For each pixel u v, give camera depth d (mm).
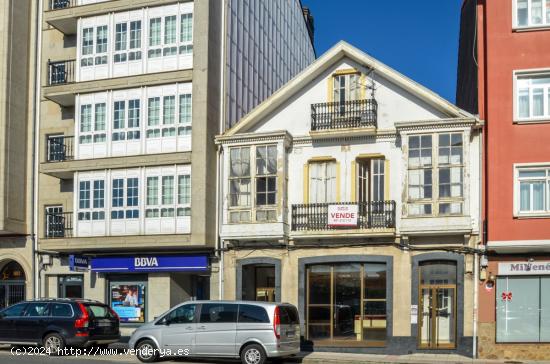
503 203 19828
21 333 19875
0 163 25156
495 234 19766
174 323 18344
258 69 29156
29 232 25844
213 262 23156
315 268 22172
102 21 25000
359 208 21531
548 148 19797
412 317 20703
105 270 24156
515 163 19906
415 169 20828
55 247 24500
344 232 21391
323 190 22359
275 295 22266
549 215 19500
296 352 18422
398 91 21953
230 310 18031
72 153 25625
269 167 22406
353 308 21672
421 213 20609
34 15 26906
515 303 20109
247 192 22562
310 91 22906
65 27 26141
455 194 20422
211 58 23828
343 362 18688
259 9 29781
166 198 23469
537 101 20203
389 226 21094
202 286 24641
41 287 25422
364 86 22266
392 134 21734
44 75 26531
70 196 25719
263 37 30250
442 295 20859
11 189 25406
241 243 22750
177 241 22875
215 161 23609
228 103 25156
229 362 18672
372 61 21969
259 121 23344
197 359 18875
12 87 25781
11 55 25828
